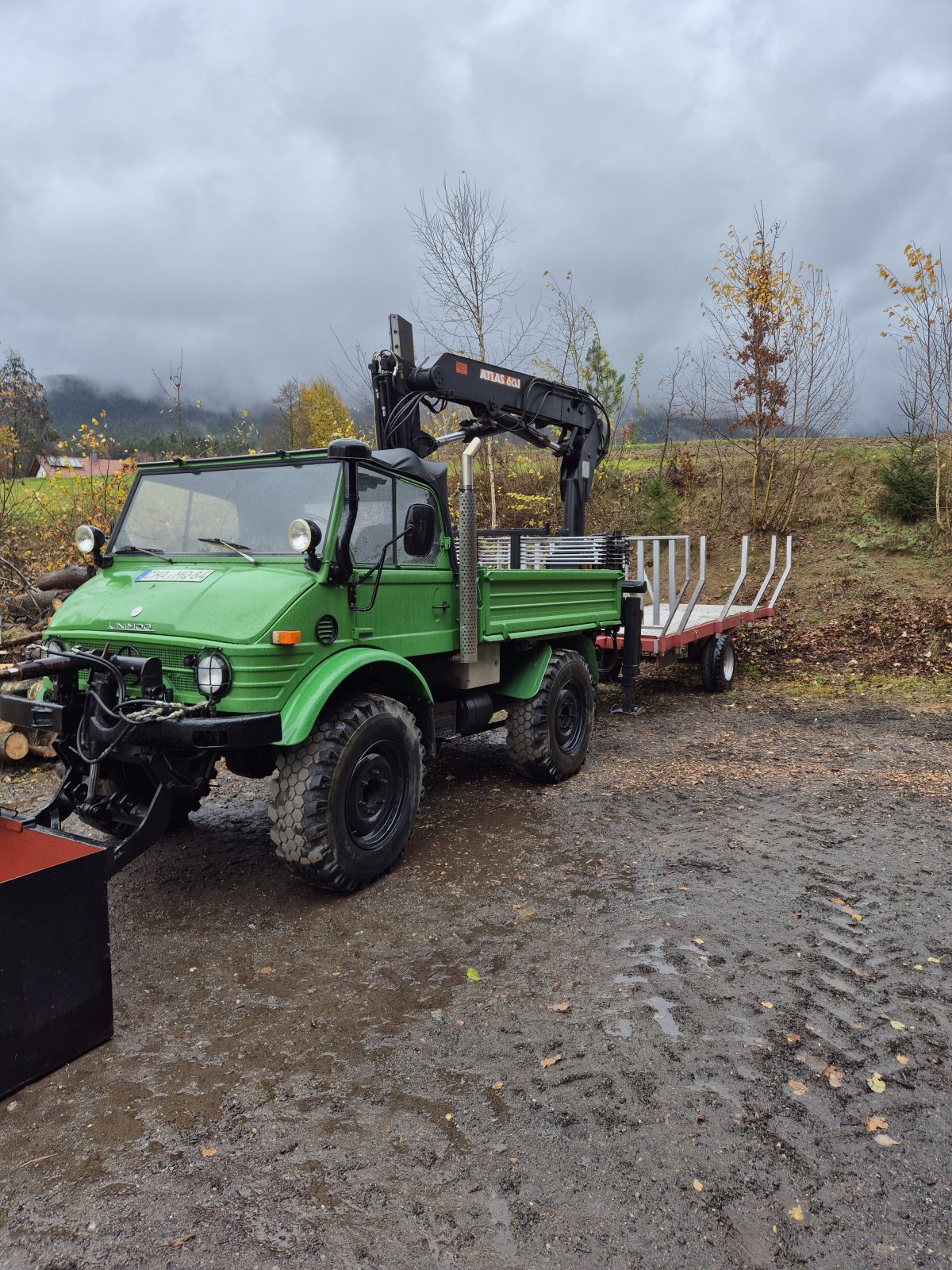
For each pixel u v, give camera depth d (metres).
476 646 4.86
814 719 7.47
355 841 3.93
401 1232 2.04
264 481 4.18
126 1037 2.91
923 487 12.07
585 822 4.93
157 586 3.96
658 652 7.82
